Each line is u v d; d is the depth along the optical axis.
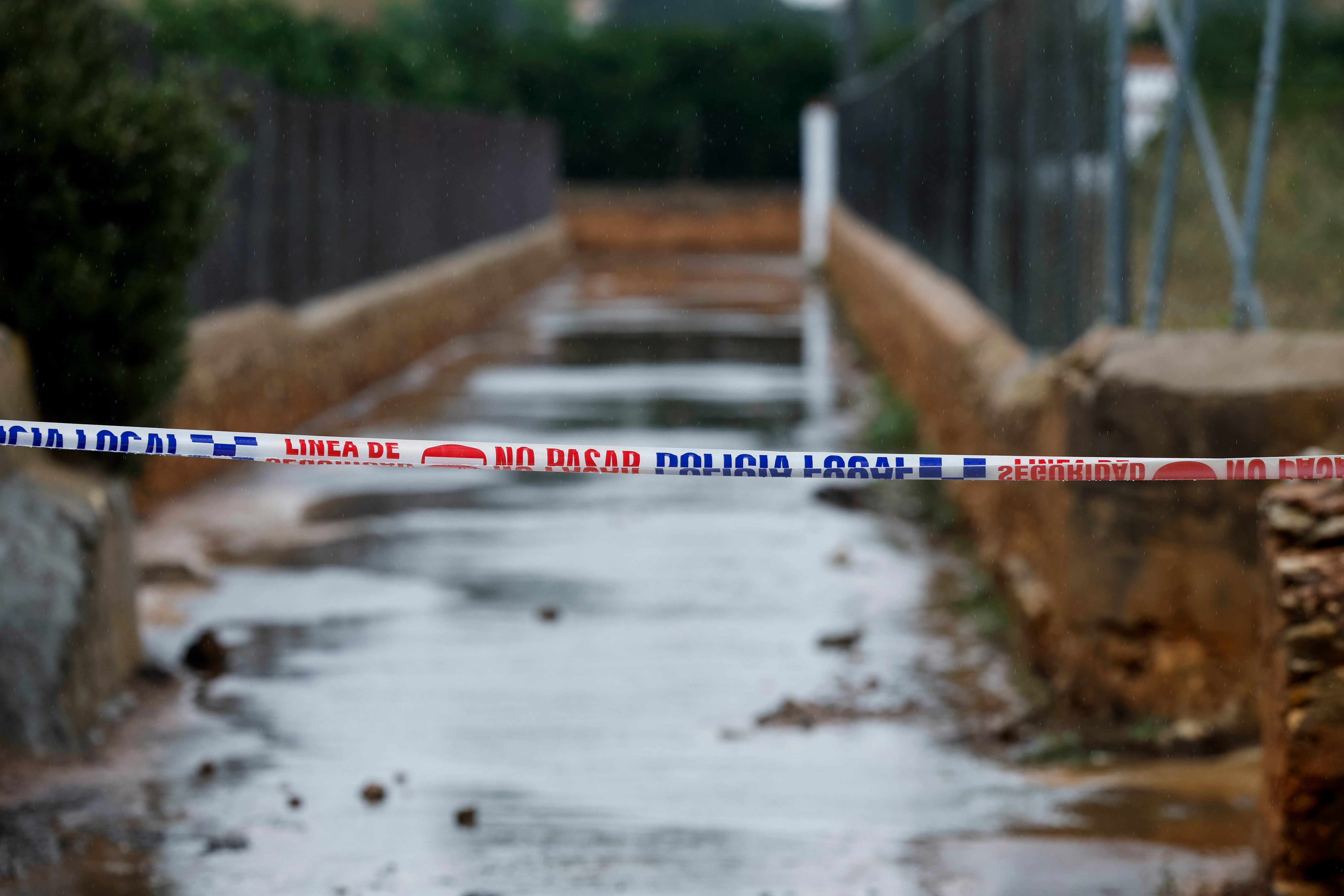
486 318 74.25
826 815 17.00
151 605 25.72
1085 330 24.34
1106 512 19.64
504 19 157.12
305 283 47.59
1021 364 28.14
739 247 124.25
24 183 19.94
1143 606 19.45
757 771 18.62
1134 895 14.33
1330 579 13.47
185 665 22.53
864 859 15.49
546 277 98.75
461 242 73.38
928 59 51.12
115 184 20.52
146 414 21.17
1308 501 14.09
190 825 16.52
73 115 20.00
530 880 15.01
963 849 15.73
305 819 16.77
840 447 40.53
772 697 21.70
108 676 20.11
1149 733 19.28
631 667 22.92
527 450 11.76
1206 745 19.05
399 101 73.00
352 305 50.56
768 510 33.72
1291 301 33.56
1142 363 19.47
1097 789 17.62
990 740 19.98
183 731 19.75
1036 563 23.45
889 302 54.50
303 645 23.83
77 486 19.89
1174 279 33.44
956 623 25.44
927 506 33.50
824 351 62.12
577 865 15.41
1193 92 21.27
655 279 99.81
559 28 161.00
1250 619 19.06
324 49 62.91
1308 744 13.11
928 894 14.54
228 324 38.84
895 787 18.03
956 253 43.25
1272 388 18.73
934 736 20.20
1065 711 20.30
